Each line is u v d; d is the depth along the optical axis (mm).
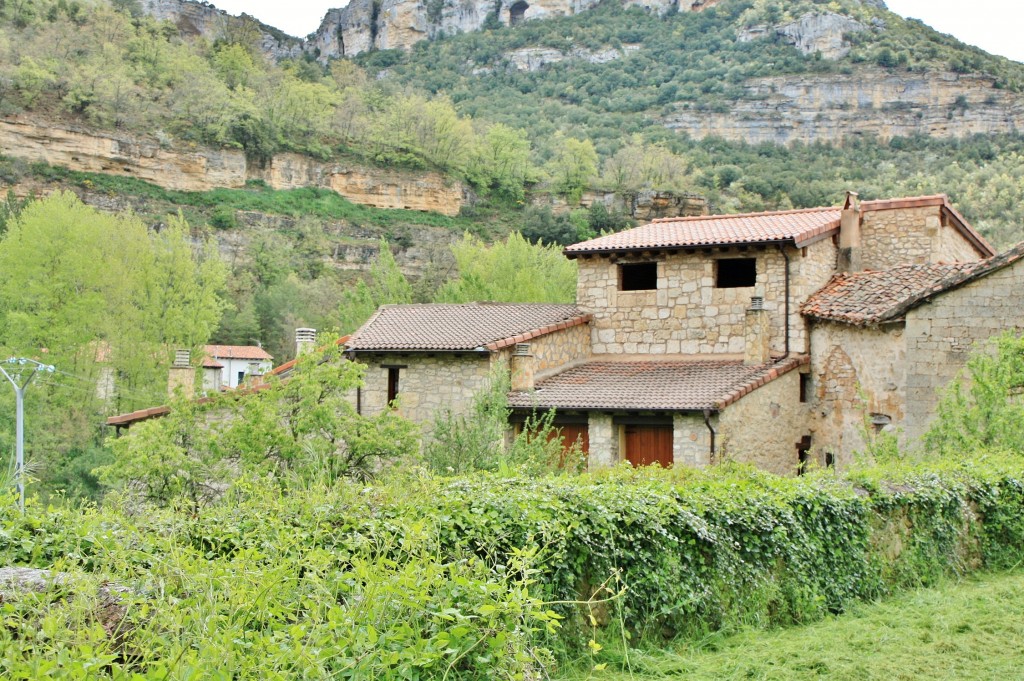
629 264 23438
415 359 21312
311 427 17109
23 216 47688
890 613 9547
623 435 19938
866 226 22719
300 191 105500
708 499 9266
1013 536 12219
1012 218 66375
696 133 138875
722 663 7914
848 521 10242
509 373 20547
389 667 5336
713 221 24297
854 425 19109
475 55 177750
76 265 42844
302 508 7922
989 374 15070
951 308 17344
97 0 119500
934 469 12031
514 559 6582
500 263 48031
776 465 19703
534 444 17000
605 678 7461
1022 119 123375
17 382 29719
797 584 9523
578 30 173500
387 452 17250
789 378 20141
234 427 16781
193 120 102188
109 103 96500
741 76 143625
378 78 175500
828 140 131875
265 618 5559
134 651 5191
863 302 19375
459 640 5742
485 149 114812
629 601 8320
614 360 22703
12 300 43312
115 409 41031
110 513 8031
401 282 45062
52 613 5043
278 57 186875
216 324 51844
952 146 117250
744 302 21297
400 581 5770
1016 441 14477
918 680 7309
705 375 20219
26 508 7996
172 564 5883
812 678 7469
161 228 90938
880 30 142000
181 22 150375
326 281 81312
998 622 8836
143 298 47156
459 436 17109
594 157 112500
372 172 108062
